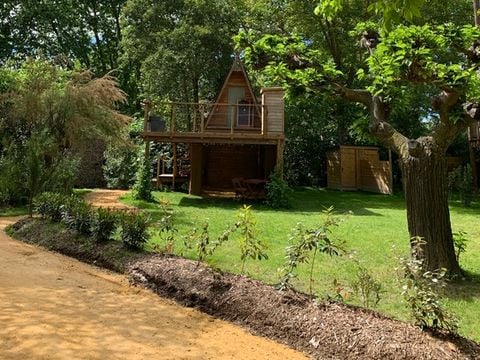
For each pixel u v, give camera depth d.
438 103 5.62
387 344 3.47
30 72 13.15
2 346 3.30
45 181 10.52
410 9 3.87
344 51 22.77
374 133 6.35
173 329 4.00
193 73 21.31
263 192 14.57
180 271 5.18
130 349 3.47
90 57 31.31
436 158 5.75
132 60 25.45
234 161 19.69
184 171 19.08
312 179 23.16
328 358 3.59
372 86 5.50
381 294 4.94
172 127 14.13
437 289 4.44
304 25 22.61
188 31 20.31
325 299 4.29
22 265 5.72
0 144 12.52
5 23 26.38
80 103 12.88
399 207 14.70
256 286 4.68
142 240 6.16
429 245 5.67
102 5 29.91
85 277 5.44
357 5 20.44
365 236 8.66
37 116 12.48
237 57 17.33
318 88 6.38
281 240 7.89
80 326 3.84
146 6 21.64
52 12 26.80
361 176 21.36
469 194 15.32
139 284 5.29
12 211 10.57
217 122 17.38
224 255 6.44
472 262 6.69
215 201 14.55
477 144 18.98
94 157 19.22
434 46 5.08
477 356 3.35
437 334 3.61
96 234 6.54
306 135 23.03
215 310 4.51
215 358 3.46
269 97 14.58
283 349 3.76
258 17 22.92
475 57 5.42
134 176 17.70
